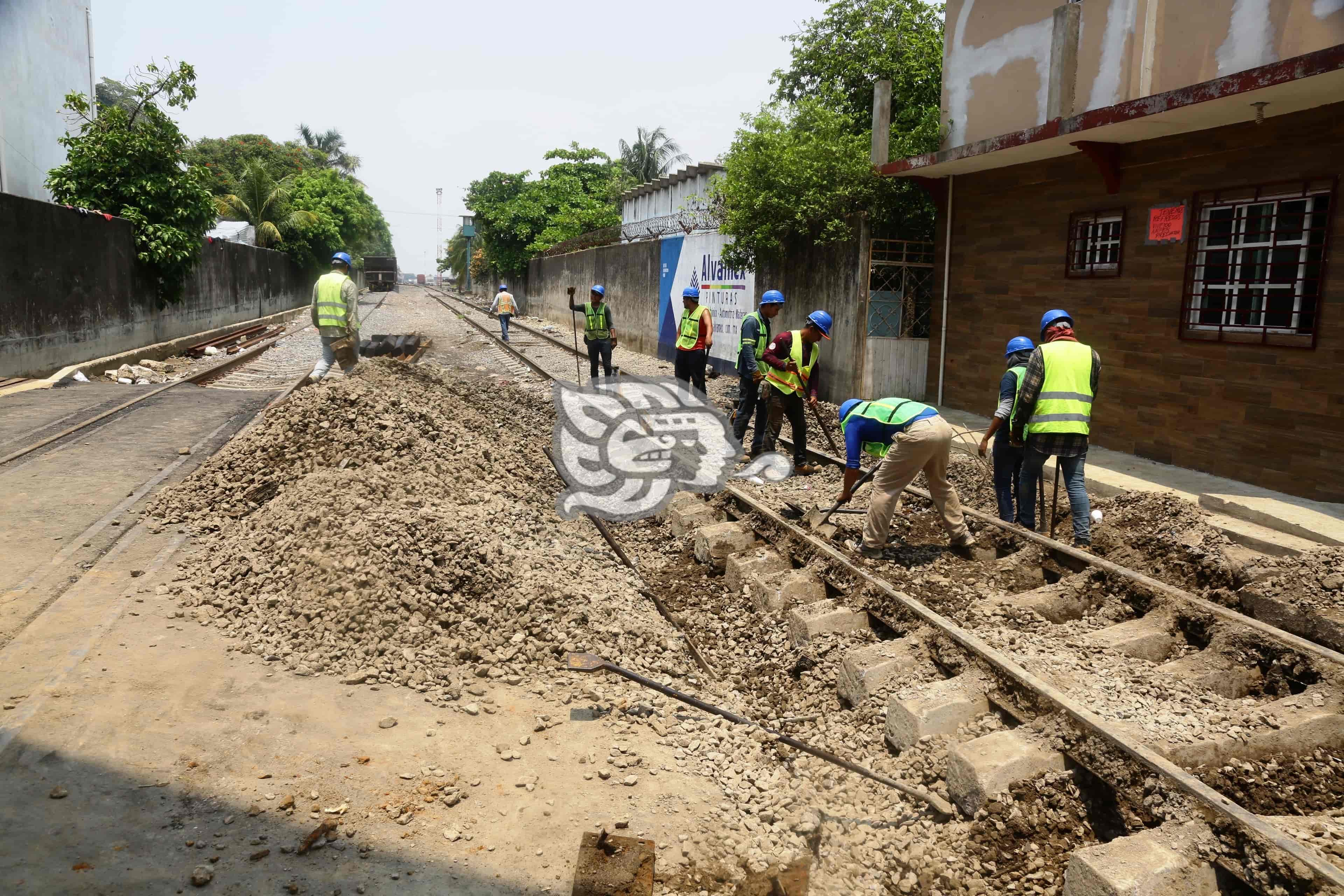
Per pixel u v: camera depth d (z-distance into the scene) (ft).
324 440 24.08
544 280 124.36
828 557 20.25
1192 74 28.02
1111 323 31.76
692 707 15.19
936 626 16.07
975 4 37.58
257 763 11.96
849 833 12.05
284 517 19.63
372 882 9.91
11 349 41.63
